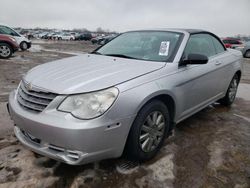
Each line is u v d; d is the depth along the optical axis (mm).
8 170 2559
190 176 2619
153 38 3615
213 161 2906
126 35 4066
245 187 2492
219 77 4062
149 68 2826
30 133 2422
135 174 2596
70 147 2205
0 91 5543
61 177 2490
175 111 3064
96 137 2205
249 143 3385
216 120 4188
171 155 2982
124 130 2393
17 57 12547
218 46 4379
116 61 3111
